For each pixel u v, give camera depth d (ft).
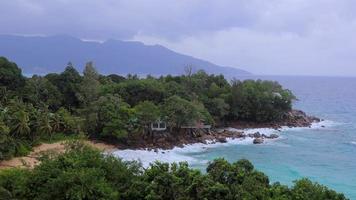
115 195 133.18
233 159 289.94
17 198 136.46
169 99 347.36
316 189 133.59
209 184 132.36
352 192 221.05
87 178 132.16
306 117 495.00
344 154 313.53
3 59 357.20
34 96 339.98
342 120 508.53
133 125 315.58
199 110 360.69
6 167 231.91
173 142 326.44
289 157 300.81
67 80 376.07
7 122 268.00
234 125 419.95
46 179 137.90
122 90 379.35
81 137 213.66
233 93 422.00
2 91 322.14
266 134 390.21
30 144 276.00
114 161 154.40
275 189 131.64
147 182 141.49
